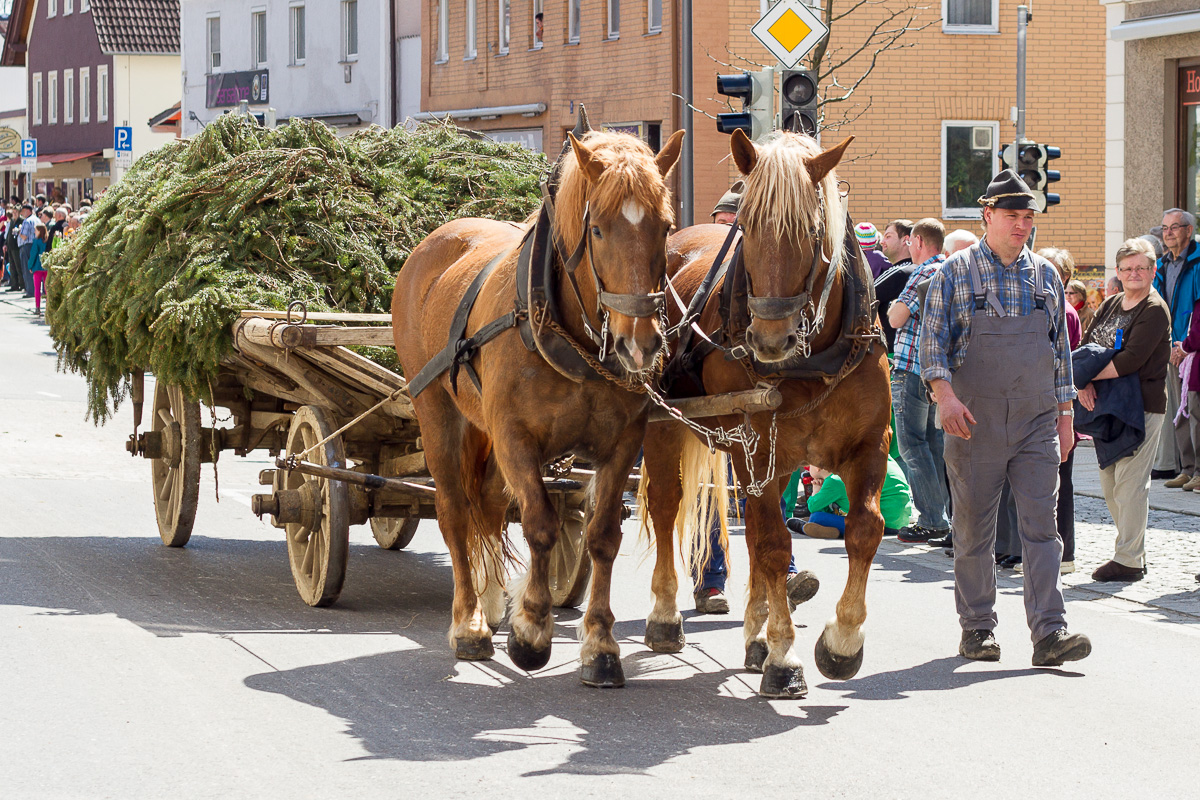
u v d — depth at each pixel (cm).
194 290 848
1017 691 647
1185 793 511
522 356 623
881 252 1238
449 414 715
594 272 574
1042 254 973
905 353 741
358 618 776
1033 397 689
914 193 2464
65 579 845
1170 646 739
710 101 2402
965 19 2461
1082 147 2520
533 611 639
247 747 547
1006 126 2488
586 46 2745
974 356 691
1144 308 892
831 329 610
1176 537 1045
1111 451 891
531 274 613
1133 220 1700
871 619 799
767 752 552
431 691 633
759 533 633
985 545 707
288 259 869
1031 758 548
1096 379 896
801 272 569
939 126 2459
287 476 814
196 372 857
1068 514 934
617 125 2656
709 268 691
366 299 873
